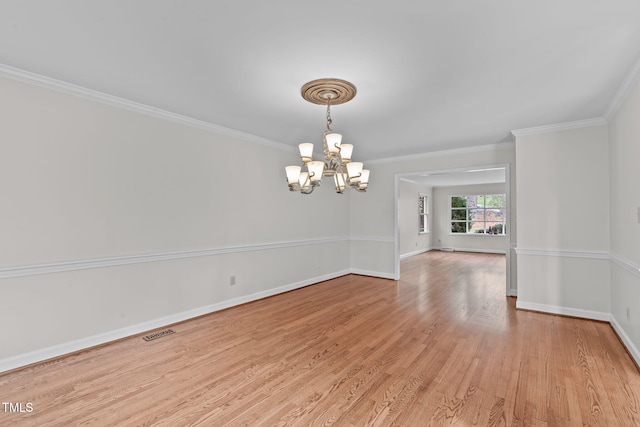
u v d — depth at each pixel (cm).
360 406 197
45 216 261
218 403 200
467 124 373
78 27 187
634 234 259
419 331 323
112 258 298
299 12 172
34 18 178
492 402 200
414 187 991
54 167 266
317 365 250
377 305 418
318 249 559
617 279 317
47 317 261
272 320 358
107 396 207
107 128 297
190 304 363
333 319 362
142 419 184
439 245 1121
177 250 351
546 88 270
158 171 335
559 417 185
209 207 384
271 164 468
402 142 463
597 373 236
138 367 247
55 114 266
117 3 165
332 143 254
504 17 175
